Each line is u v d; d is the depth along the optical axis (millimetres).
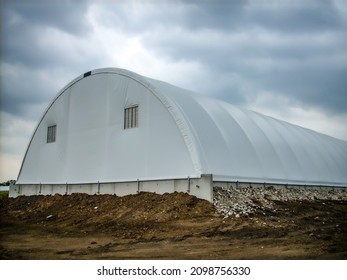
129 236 14070
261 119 30250
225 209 16594
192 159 18484
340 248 10984
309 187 27688
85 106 25406
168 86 23547
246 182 21047
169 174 19281
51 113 28453
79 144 25219
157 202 18016
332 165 33594
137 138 21422
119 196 21266
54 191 26328
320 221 17234
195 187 17859
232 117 25359
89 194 23359
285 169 25844
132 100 22234
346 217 19672
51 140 28188
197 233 13906
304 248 11125
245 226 14695
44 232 16297
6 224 19062
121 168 21891
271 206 19031
